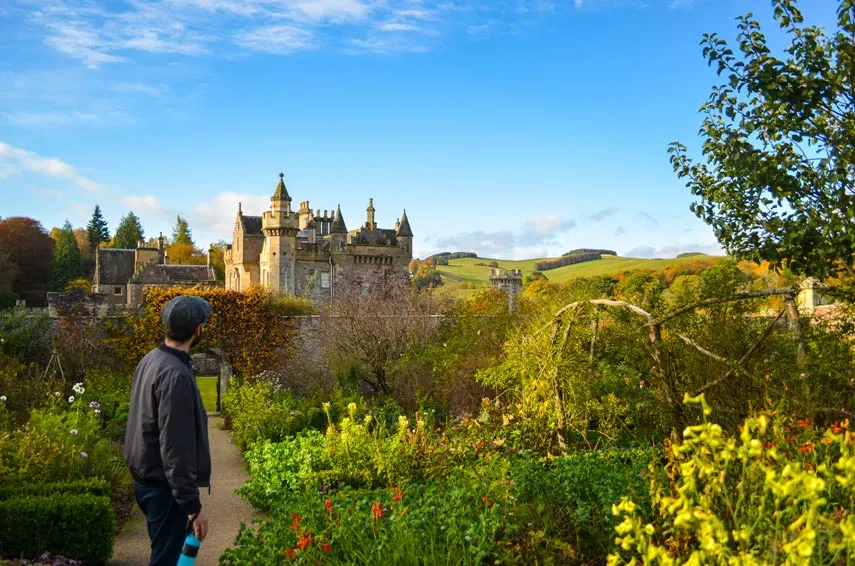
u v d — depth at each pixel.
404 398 22.23
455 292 33.25
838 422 7.50
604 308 10.89
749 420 3.43
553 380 10.84
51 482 10.45
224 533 10.04
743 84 7.83
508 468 8.00
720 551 3.09
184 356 5.16
